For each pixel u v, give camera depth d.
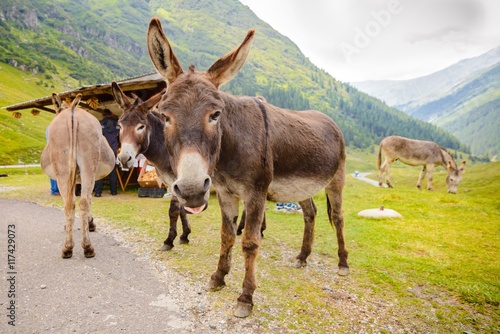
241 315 3.20
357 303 3.64
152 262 4.69
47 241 5.51
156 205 9.37
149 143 5.23
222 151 3.05
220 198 3.69
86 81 135.50
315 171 4.04
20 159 41.97
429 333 3.08
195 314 3.25
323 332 3.01
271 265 4.79
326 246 5.83
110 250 5.15
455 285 4.21
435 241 6.36
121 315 3.18
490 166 32.81
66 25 189.88
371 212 8.47
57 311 3.21
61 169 4.53
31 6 174.38
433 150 17.45
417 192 14.21
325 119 4.88
